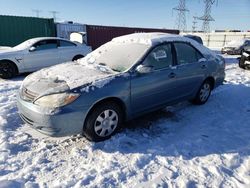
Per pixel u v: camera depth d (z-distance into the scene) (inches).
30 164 129.7
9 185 110.0
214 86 229.3
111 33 785.6
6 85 295.1
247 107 220.2
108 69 164.4
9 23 585.9
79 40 615.5
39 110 134.9
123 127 174.1
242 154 140.9
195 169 126.5
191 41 206.2
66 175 120.4
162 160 134.3
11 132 163.0
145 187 112.2
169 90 181.6
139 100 163.5
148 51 169.8
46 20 637.3
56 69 169.5
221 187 113.7
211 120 190.1
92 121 144.7
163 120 188.7
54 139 155.6
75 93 135.6
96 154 139.7
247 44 797.9
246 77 358.0
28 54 363.6
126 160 133.6
